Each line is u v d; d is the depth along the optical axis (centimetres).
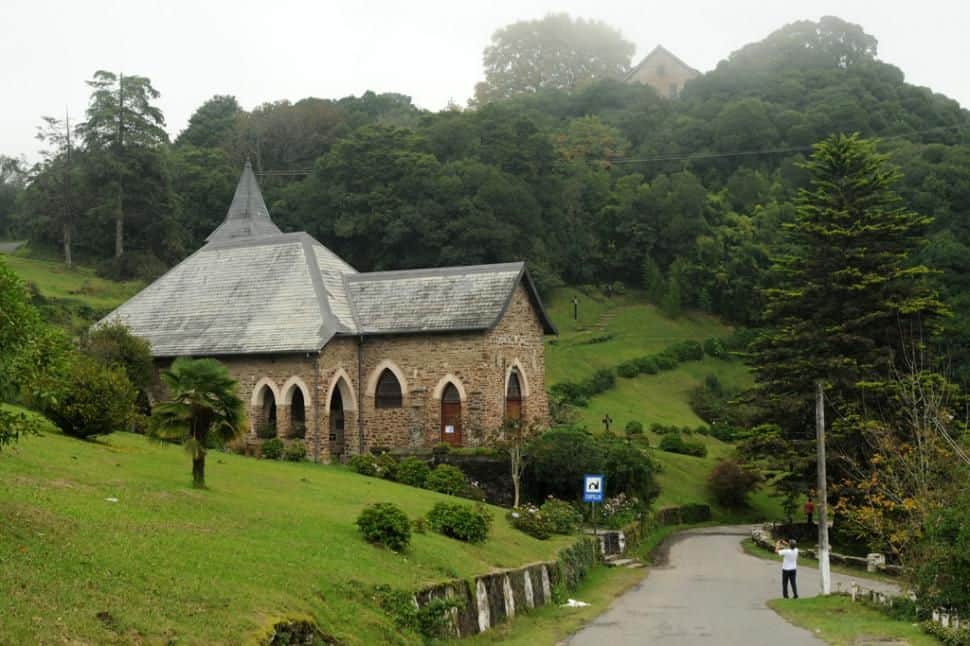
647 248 12356
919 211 9775
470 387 5019
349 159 11044
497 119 12475
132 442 3772
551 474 4641
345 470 4488
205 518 2381
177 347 5209
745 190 13225
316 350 4891
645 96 16112
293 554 2212
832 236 5350
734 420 8719
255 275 5519
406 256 10669
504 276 5231
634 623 2734
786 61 15938
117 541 1922
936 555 2684
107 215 9756
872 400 4997
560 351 10056
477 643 2338
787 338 5341
